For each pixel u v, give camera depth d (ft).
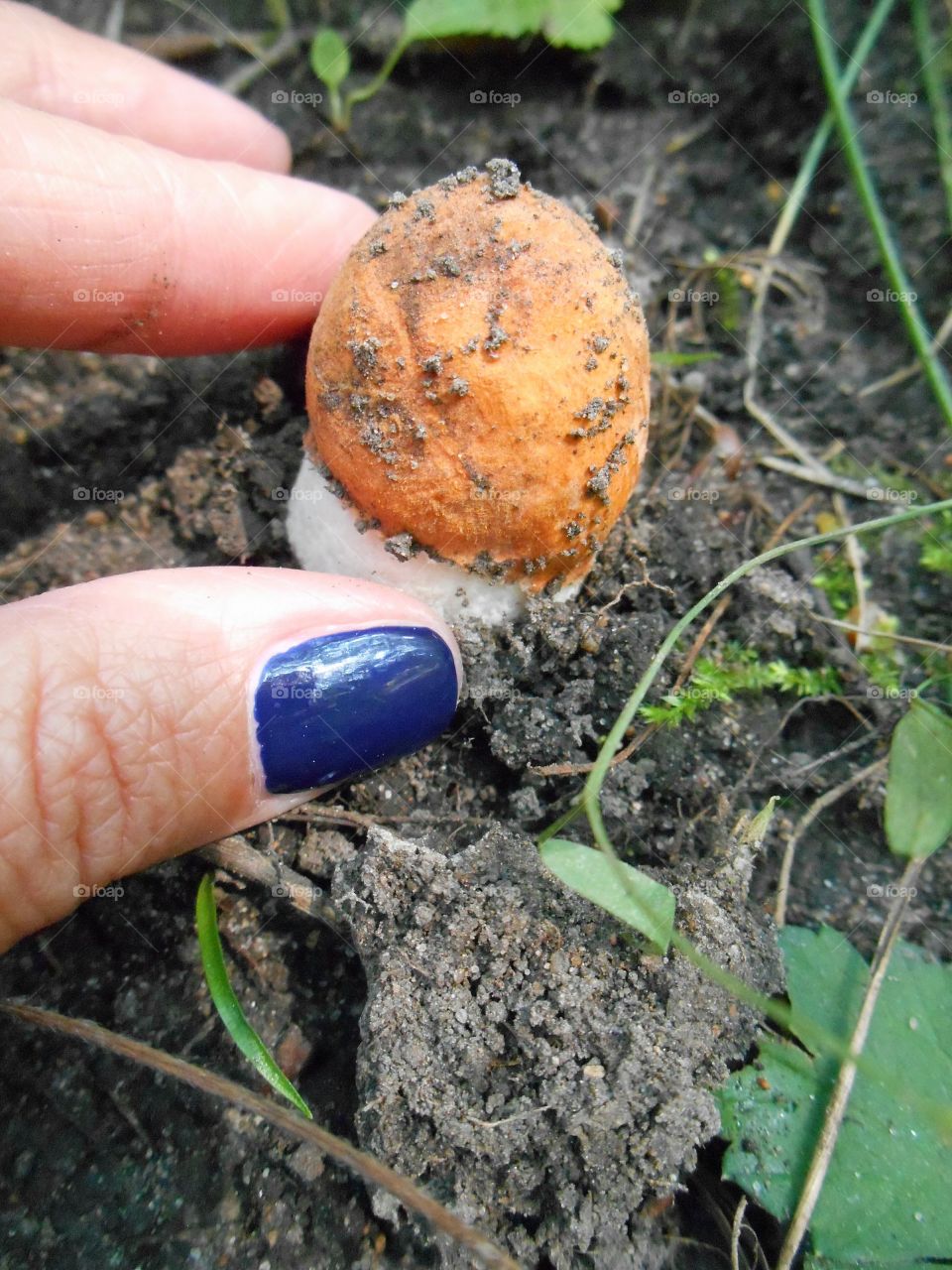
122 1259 0.19
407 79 0.35
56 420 0.29
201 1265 0.19
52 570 0.27
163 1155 0.20
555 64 0.34
